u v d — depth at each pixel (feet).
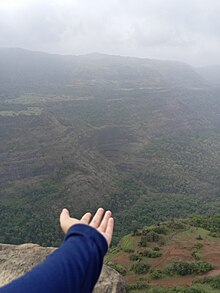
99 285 19.74
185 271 120.98
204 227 177.06
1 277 19.89
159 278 120.16
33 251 22.13
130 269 132.26
